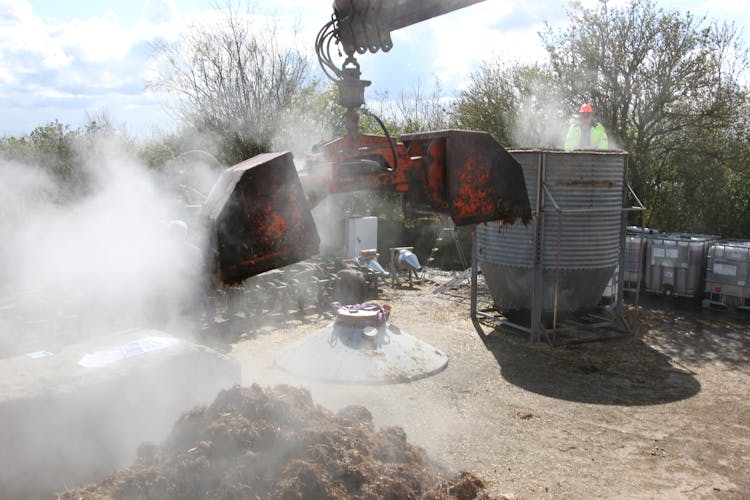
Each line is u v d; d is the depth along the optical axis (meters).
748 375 8.44
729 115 15.84
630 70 16.52
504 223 3.57
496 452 5.92
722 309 12.30
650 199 17.30
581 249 9.98
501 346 9.65
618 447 6.10
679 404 7.32
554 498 5.04
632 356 9.27
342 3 3.49
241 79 20.50
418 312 12.01
